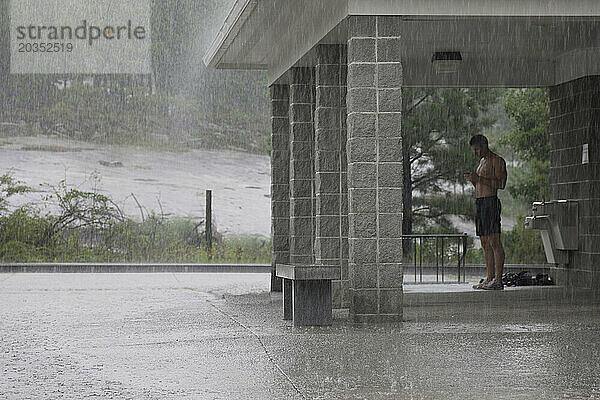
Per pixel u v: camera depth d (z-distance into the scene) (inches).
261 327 620.1
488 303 778.8
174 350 513.0
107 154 2123.5
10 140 2098.9
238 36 861.2
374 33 642.8
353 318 643.5
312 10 749.3
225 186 2082.9
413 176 1557.6
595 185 916.6
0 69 2135.8
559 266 976.3
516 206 1808.6
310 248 860.0
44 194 1902.1
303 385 402.6
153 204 1963.6
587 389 390.0
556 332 581.9
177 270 1396.4
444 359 472.4
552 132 993.5
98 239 1731.1
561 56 965.8
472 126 1549.0
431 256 1552.7
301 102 858.1
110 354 500.4
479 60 984.3
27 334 591.5
